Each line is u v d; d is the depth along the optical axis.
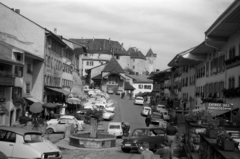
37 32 52.47
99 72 128.62
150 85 130.75
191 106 55.16
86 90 100.38
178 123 38.84
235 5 25.33
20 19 51.47
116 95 113.19
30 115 44.34
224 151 10.19
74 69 81.19
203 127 18.80
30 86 51.19
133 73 156.62
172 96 79.75
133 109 72.38
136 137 24.08
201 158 14.69
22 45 51.88
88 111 49.97
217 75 38.25
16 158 15.52
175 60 58.50
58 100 63.84
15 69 43.56
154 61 185.12
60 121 37.75
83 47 81.56
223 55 35.88
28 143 15.84
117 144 29.92
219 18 29.41
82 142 25.95
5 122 40.41
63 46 67.56
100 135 28.92
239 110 27.05
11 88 41.38
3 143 15.86
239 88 28.42
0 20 50.44
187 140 21.36
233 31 32.03
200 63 49.72
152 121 49.91
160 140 24.36
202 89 47.34
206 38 35.03
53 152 16.14
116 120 55.47
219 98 36.41
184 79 64.25
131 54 168.75
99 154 22.38
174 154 19.30
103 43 163.25
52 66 59.12
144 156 11.69
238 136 16.73
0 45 40.84
